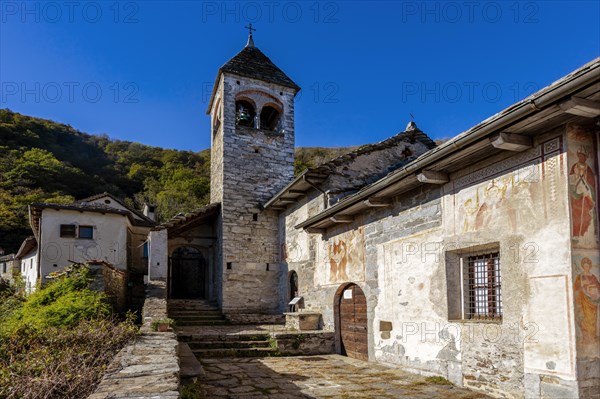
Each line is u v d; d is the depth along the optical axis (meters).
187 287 23.72
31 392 4.64
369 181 13.20
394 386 7.02
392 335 8.73
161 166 50.47
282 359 9.91
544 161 5.67
